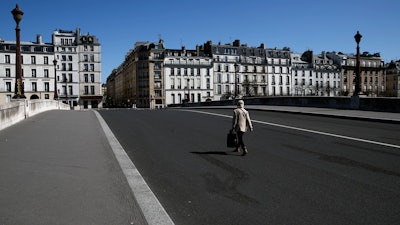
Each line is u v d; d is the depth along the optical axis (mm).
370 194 5668
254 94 107062
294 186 6133
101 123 16281
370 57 129375
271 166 7629
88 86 99812
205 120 18531
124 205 5070
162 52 102312
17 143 9797
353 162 7934
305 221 4594
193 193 5785
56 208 4910
